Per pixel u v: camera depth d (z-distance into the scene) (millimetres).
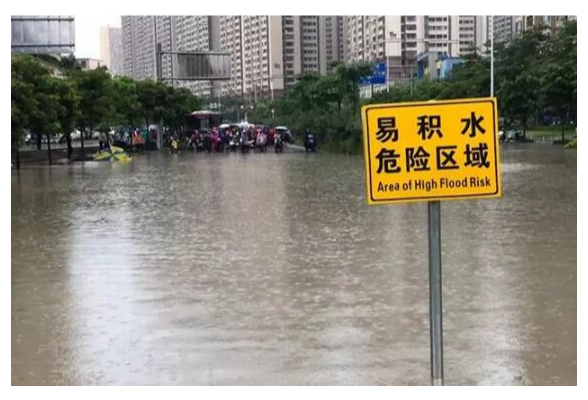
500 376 5398
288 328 6742
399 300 7703
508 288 8102
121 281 8953
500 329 6559
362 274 9039
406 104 4176
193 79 59688
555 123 68062
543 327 6598
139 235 12641
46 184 23953
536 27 63938
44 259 10547
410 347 6102
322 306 7527
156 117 56281
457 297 7746
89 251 11141
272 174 26016
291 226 13211
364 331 6594
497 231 12094
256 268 9578
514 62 60719
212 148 48812
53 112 33125
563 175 22234
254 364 5754
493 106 4160
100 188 22125
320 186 20875
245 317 7156
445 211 14695
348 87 46219
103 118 42031
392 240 11469
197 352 6090
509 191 18094
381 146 4191
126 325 6969
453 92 54000
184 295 8133
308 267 9555
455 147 4180
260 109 84812
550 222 12969
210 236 12320
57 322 7141
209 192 20000
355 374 5488
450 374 5449
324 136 44531
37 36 28641
